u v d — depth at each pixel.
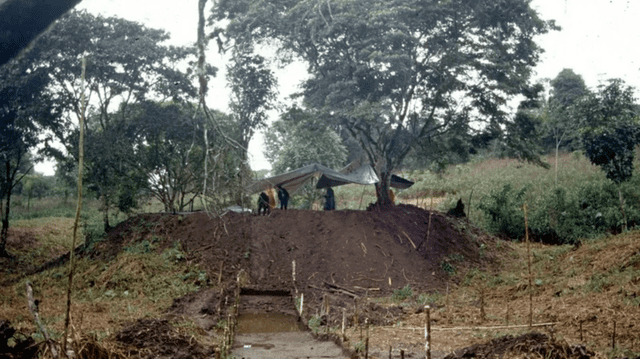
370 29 22.00
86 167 24.67
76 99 24.22
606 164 26.59
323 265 19.36
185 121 24.67
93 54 23.53
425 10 22.27
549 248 23.12
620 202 24.77
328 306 14.31
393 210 23.97
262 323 13.34
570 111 31.06
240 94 26.67
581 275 14.67
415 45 22.97
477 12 22.67
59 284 17.33
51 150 25.84
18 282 18.28
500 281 17.36
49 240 29.97
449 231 23.69
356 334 11.12
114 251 19.78
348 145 43.56
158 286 16.69
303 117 23.62
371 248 20.38
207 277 17.72
